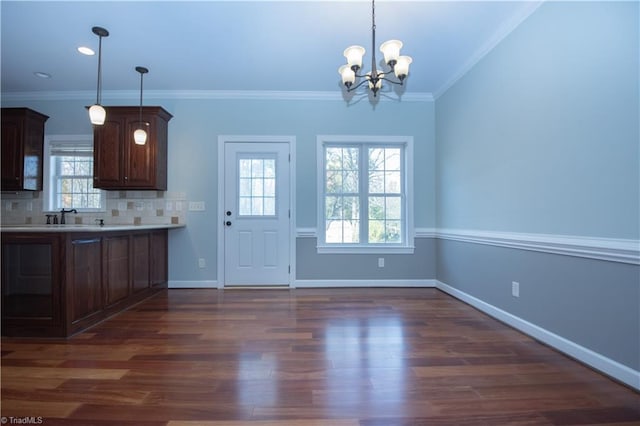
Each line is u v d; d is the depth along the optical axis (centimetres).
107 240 268
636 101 155
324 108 390
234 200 386
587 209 181
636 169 155
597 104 175
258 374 172
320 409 142
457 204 336
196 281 383
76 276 232
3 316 223
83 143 384
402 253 391
